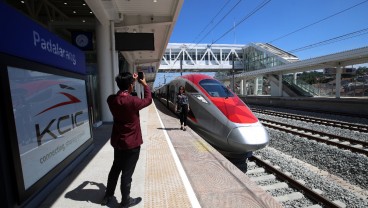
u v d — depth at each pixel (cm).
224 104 759
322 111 2027
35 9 1198
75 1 1120
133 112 297
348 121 1505
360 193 533
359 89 3472
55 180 379
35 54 344
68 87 455
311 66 3003
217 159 525
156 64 3297
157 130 874
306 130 1129
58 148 396
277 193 506
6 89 267
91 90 997
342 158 709
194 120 849
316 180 571
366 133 1079
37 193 325
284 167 662
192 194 353
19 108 296
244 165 675
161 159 523
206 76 960
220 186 381
